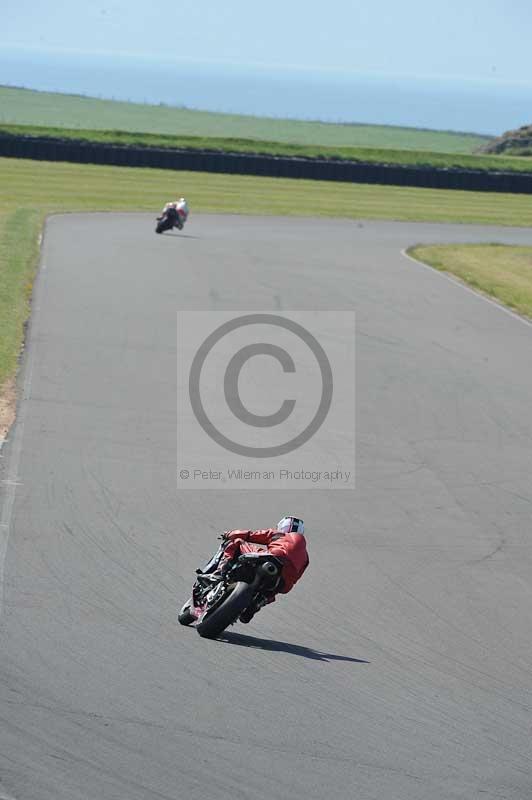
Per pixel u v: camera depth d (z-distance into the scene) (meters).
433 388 71.69
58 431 54.25
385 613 36.47
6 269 96.75
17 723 24.91
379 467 54.41
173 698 27.33
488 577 41.16
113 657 29.70
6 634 30.48
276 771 24.22
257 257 126.31
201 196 194.25
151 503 45.44
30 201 163.00
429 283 116.88
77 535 40.50
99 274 103.31
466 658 33.25
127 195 185.00
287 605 36.19
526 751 26.91
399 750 26.05
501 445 60.22
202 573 33.16
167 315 86.81
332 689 29.27
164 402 62.25
